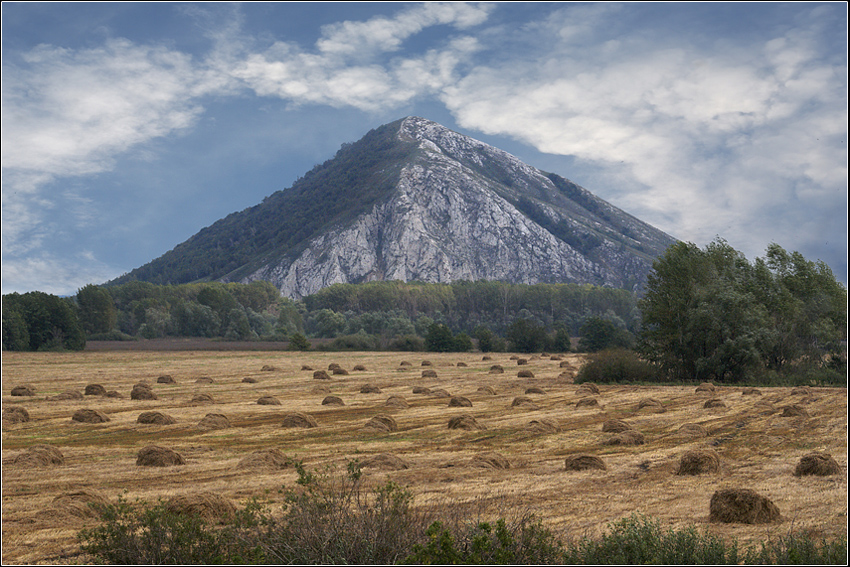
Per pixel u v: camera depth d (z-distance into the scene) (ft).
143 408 105.40
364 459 60.49
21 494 47.39
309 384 150.92
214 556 27.86
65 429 83.76
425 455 63.00
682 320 154.51
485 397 124.47
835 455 57.26
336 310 572.92
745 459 57.62
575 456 55.72
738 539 33.76
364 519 28.32
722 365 147.95
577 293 568.00
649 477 51.24
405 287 602.44
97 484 50.83
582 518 38.88
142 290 507.30
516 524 31.04
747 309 149.89
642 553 28.09
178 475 54.13
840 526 35.63
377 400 119.55
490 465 55.77
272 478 52.13
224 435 79.15
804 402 99.71
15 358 210.18
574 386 145.69
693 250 161.89
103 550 29.30
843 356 151.33
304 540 27.58
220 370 185.88
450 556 26.04
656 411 96.27
